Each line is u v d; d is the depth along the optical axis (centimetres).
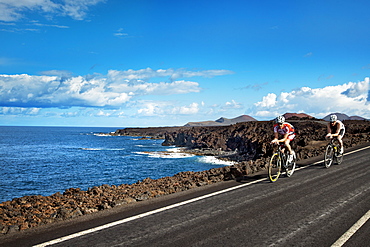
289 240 441
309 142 2584
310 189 779
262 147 3806
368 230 481
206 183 873
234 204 639
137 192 786
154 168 3616
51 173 3228
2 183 2658
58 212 570
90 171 3372
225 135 5931
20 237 454
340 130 1138
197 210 596
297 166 1163
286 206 623
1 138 11575
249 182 875
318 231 478
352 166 1144
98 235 461
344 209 599
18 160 4469
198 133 7269
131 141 10381
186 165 3894
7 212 586
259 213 575
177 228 493
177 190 787
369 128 3384
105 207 617
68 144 8462
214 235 462
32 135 15012
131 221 528
